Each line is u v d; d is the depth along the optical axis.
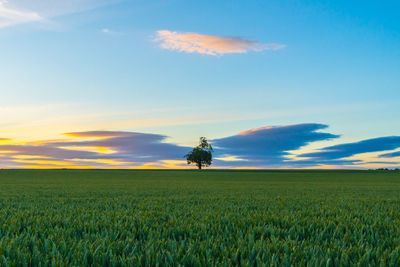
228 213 11.41
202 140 144.88
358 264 4.78
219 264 4.73
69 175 87.31
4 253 5.34
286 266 4.79
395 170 124.69
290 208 14.05
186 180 64.62
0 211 12.35
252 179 71.81
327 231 8.05
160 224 9.07
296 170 129.75
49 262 4.89
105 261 4.98
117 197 21.27
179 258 5.17
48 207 14.43
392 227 8.59
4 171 108.00
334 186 42.53
